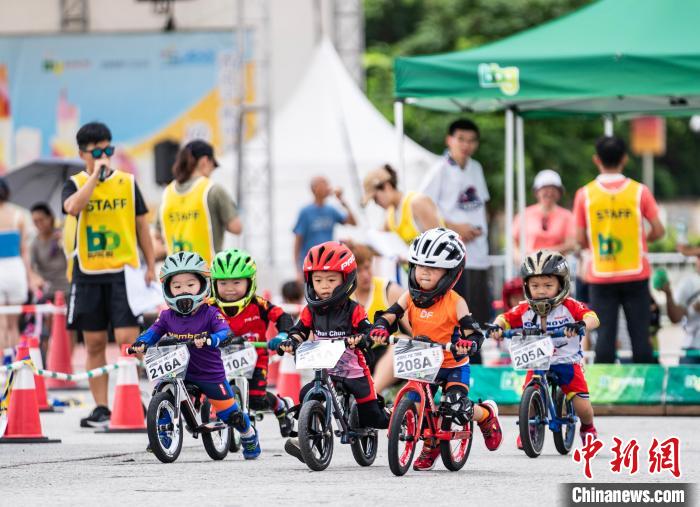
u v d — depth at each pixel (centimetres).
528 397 2077
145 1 6266
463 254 1905
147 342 2006
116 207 2555
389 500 1612
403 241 2773
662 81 2878
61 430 2609
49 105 6256
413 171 5341
